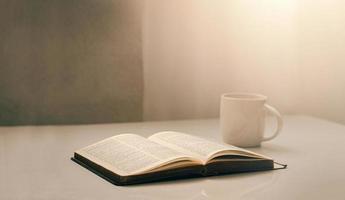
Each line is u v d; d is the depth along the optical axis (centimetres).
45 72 158
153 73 166
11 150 133
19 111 158
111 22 160
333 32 178
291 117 173
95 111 163
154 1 163
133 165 117
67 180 116
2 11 152
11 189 111
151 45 165
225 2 168
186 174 116
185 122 165
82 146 137
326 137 150
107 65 161
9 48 154
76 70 160
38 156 129
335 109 181
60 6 156
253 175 121
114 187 112
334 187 115
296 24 175
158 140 132
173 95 169
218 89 172
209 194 110
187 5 166
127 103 165
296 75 178
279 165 127
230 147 125
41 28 156
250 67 174
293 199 109
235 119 138
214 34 169
